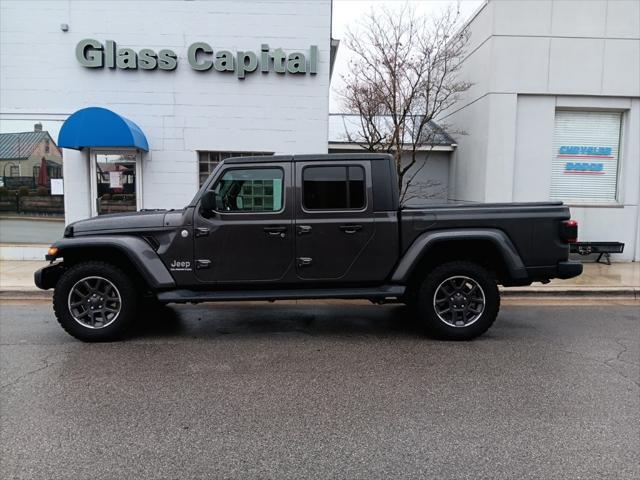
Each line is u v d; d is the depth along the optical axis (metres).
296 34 10.41
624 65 10.84
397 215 5.50
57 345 5.44
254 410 3.82
